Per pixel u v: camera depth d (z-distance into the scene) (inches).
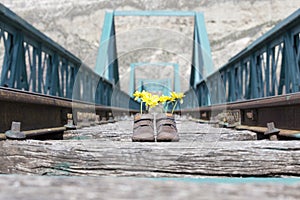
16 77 161.9
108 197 12.8
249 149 45.0
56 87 239.6
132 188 13.9
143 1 1087.6
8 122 81.5
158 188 13.8
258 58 227.1
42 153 45.8
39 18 1050.1
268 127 92.7
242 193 13.2
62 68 261.1
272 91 197.6
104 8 1053.8
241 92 267.3
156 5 1084.5
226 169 44.6
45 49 217.5
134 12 485.1
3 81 152.4
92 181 14.8
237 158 44.7
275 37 187.9
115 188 13.8
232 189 13.7
